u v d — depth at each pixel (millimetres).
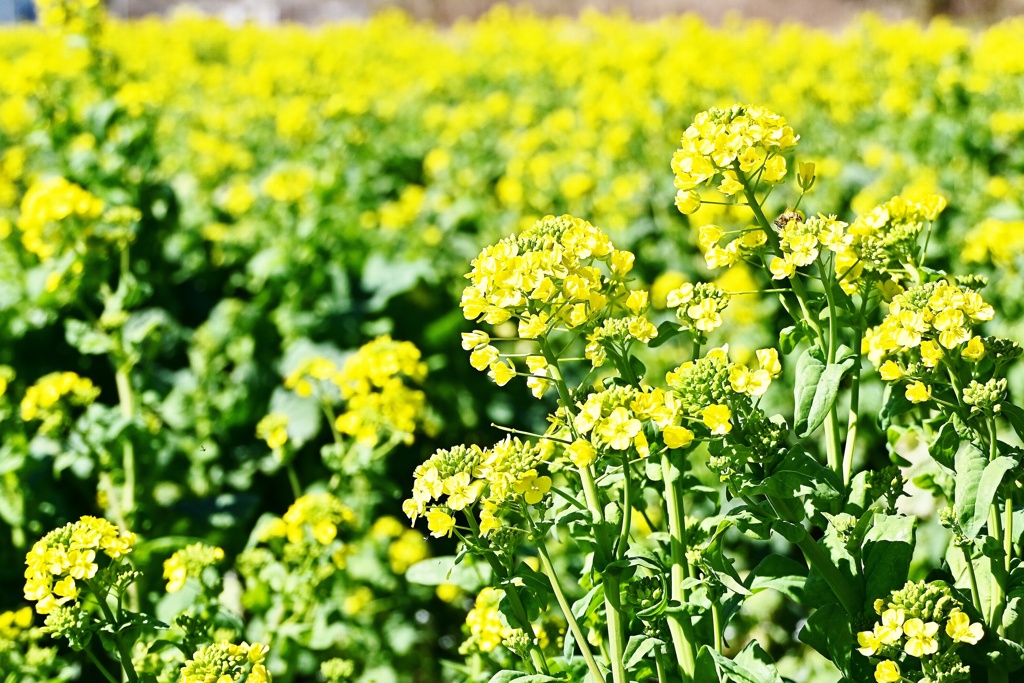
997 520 2287
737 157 2287
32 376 5039
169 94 11070
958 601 2193
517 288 2123
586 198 7430
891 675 2113
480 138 9023
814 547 2246
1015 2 19578
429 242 6449
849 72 9547
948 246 5727
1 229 4977
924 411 2555
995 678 2275
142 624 2525
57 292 4449
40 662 3100
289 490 5039
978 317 2115
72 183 5434
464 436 5535
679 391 2152
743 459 2150
